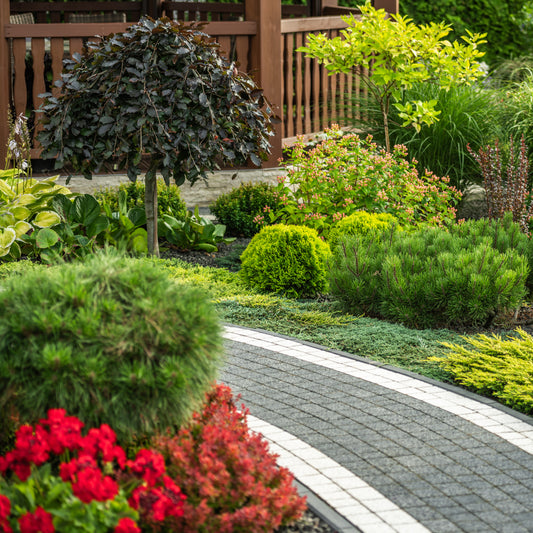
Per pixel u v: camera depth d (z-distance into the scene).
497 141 9.05
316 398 4.75
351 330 6.14
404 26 9.05
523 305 6.89
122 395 3.17
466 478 3.76
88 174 7.55
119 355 3.17
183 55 7.16
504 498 3.58
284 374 5.16
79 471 2.96
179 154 7.38
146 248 7.99
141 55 7.19
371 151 8.80
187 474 3.16
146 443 3.48
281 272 7.11
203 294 3.58
